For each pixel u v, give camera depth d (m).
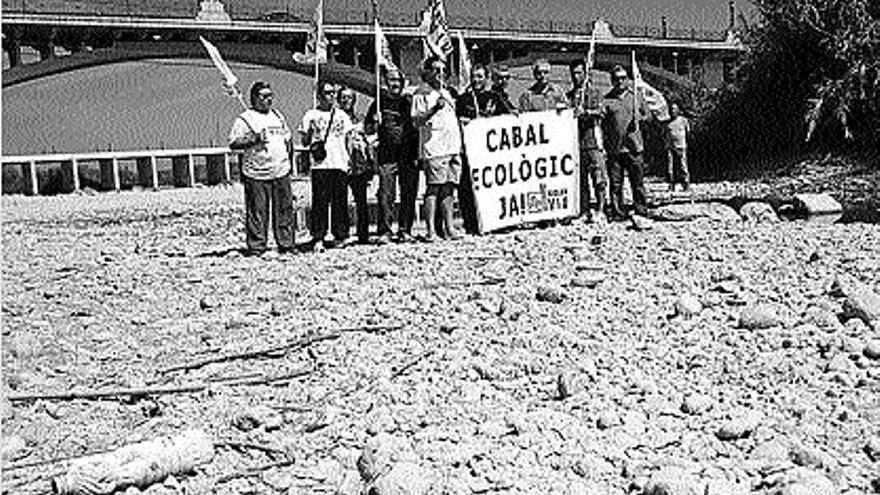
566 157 15.37
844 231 13.63
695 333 7.73
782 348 7.17
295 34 65.62
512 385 6.69
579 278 9.89
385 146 14.26
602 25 77.38
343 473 5.34
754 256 11.34
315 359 7.59
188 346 8.27
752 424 5.52
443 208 14.41
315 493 5.09
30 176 47.53
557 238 13.77
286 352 7.86
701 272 10.40
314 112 13.95
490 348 7.55
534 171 15.15
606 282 9.97
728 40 81.19
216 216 26.38
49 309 10.05
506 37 73.62
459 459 5.26
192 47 64.25
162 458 5.28
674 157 25.36
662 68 80.56
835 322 7.74
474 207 14.84
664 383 6.53
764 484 4.80
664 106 24.59
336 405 6.43
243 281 11.37
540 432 5.65
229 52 65.19
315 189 13.90
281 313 9.37
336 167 13.86
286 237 13.77
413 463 5.12
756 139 31.67
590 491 4.86
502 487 4.94
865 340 7.09
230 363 7.64
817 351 7.02
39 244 18.28
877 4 28.47
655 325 8.12
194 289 11.02
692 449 5.32
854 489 4.73
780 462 5.04
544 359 7.13
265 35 65.44
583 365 6.87
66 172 48.69
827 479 4.73
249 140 13.45
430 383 6.80
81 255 15.75
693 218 16.34
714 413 5.87
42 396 6.72
